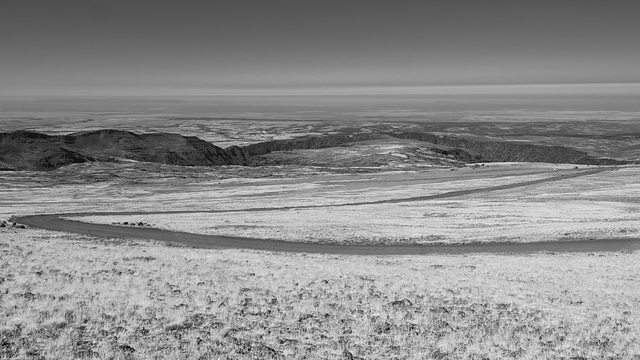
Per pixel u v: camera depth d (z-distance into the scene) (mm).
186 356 15859
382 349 18094
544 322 22406
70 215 81500
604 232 58406
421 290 27578
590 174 141500
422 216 74875
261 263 34812
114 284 24406
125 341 16656
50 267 27578
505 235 57594
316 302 23812
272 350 17188
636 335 20969
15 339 15727
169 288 24453
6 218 74812
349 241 54938
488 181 132375
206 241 53688
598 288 30438
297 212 81438
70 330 16969
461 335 20109
